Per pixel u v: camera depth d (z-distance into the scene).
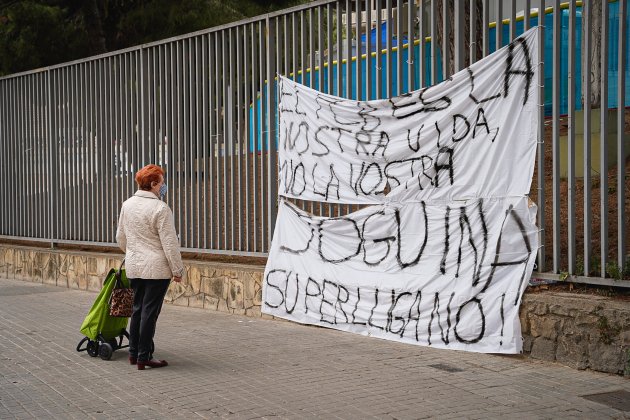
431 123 7.20
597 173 8.32
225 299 9.30
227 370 6.30
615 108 8.34
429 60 8.28
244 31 9.27
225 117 9.57
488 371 6.03
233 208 9.48
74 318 9.19
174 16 18.67
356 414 5.02
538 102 6.48
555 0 6.49
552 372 5.91
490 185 6.71
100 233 12.00
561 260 6.75
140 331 6.41
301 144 8.48
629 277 6.01
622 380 5.60
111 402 5.44
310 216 8.27
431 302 7.03
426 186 7.19
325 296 8.05
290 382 5.86
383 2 8.68
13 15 18.08
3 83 14.12
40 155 13.28
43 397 5.61
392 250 7.43
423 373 6.04
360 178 7.82
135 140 11.27
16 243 14.36
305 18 8.64
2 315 9.45
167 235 6.39
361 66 8.06
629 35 8.22
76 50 18.83
